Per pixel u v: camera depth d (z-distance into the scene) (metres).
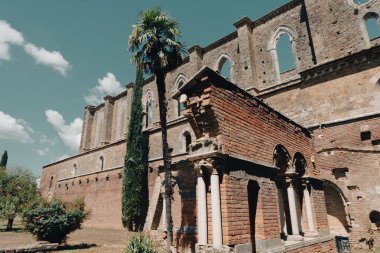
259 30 28.31
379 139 15.61
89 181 36.59
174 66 15.83
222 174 7.63
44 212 15.79
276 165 11.02
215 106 7.88
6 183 28.03
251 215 9.09
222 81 8.41
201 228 7.41
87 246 16.66
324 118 18.22
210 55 32.03
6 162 58.97
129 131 27.56
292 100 20.23
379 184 14.24
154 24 15.07
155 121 36.06
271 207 9.13
